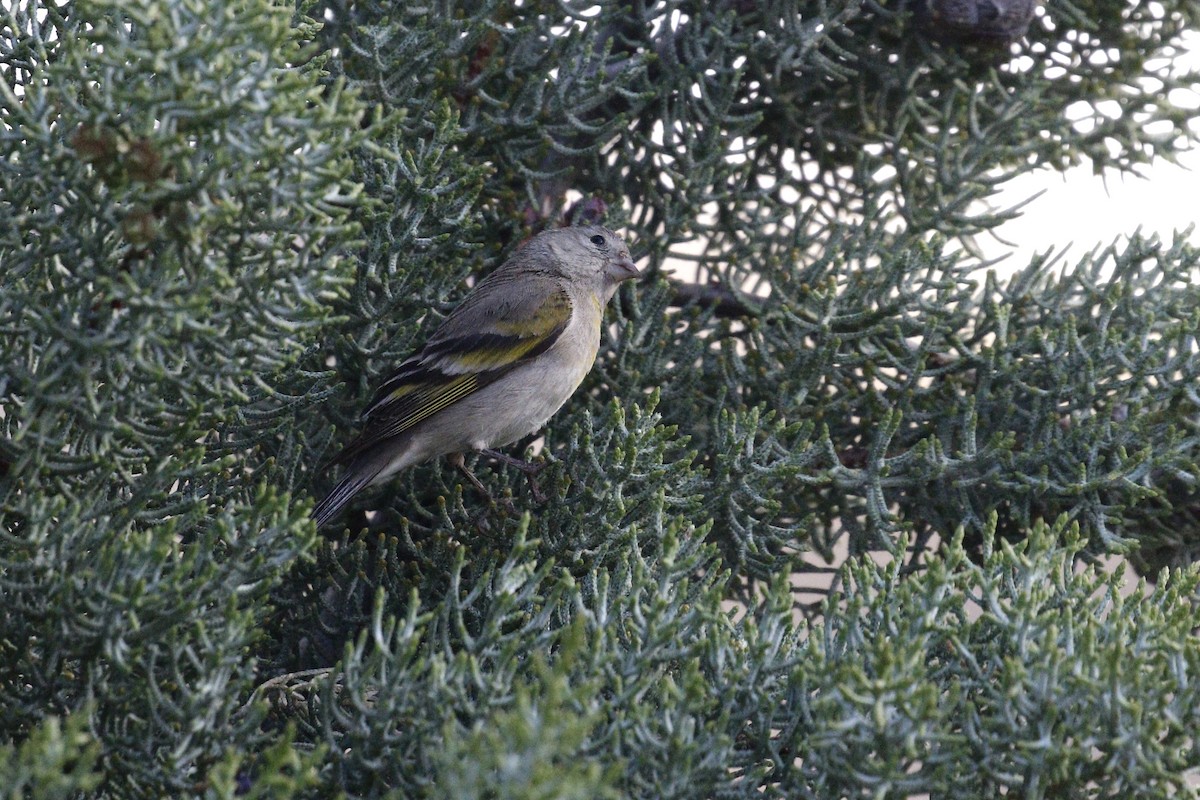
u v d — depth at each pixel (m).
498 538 7.74
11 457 5.72
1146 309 8.98
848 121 10.12
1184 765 5.45
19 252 5.70
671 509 7.86
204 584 5.32
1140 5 9.90
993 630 5.93
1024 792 5.37
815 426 9.11
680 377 9.00
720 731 5.29
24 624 5.49
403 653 5.41
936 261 8.90
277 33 5.30
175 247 5.43
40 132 5.54
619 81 8.85
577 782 3.96
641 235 9.64
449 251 8.59
